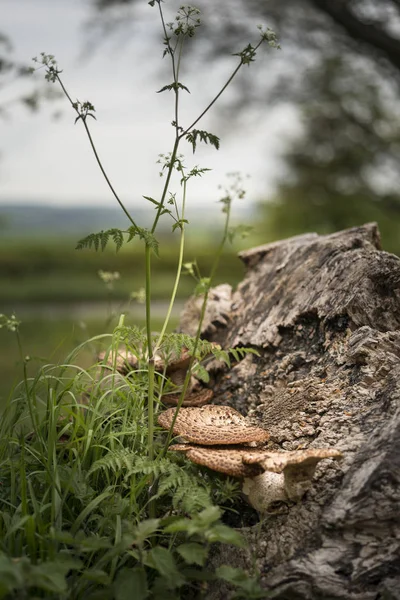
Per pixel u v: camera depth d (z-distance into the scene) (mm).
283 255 1607
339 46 4109
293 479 937
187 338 1073
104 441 1135
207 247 6246
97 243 975
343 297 1252
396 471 899
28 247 8516
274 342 1354
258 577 921
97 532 1016
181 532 1034
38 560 869
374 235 1555
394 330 1206
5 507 1071
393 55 3498
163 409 1316
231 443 1010
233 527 1053
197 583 982
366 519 890
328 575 877
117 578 855
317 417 1100
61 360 1297
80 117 1000
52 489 978
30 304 6441
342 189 5840
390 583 861
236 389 1361
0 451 1121
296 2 3689
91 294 6727
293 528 951
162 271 7023
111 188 989
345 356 1175
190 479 989
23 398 1176
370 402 1065
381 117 5262
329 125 5508
